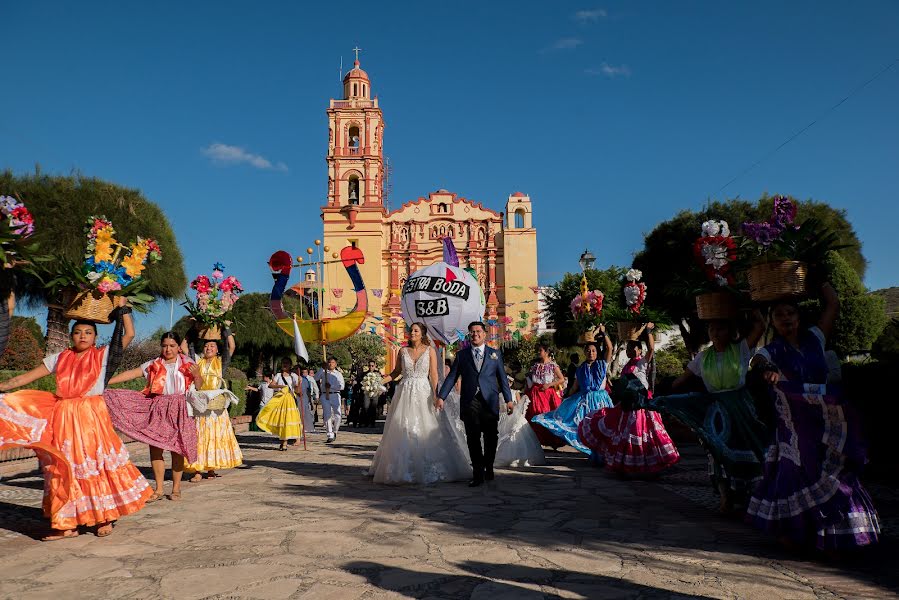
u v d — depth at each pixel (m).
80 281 4.68
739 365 4.89
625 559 3.80
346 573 3.55
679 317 23.70
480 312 11.21
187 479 7.61
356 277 12.52
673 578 3.41
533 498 5.98
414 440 6.99
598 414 7.76
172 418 6.00
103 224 4.88
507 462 8.62
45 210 15.23
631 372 7.33
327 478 7.57
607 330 9.56
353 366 25.39
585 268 12.92
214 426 7.47
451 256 11.65
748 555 3.87
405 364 7.37
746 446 4.90
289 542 4.27
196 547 4.18
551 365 10.60
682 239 23.59
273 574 3.54
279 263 12.54
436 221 46.44
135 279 5.09
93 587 3.37
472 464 6.85
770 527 3.91
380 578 3.46
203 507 5.62
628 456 7.13
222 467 7.46
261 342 36.91
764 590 3.20
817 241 4.04
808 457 3.77
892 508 5.21
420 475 6.88
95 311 4.77
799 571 3.52
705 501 5.80
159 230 17.36
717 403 5.05
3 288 4.48
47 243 14.91
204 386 7.50
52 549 4.19
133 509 4.67
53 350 14.78
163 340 6.16
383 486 6.84
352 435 15.65
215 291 7.75
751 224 4.13
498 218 46.53
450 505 5.62
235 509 5.51
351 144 47.69
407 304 11.21
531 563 3.72
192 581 3.44
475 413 6.84
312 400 16.12
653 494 6.20
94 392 4.73
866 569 3.55
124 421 5.77
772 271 4.01
